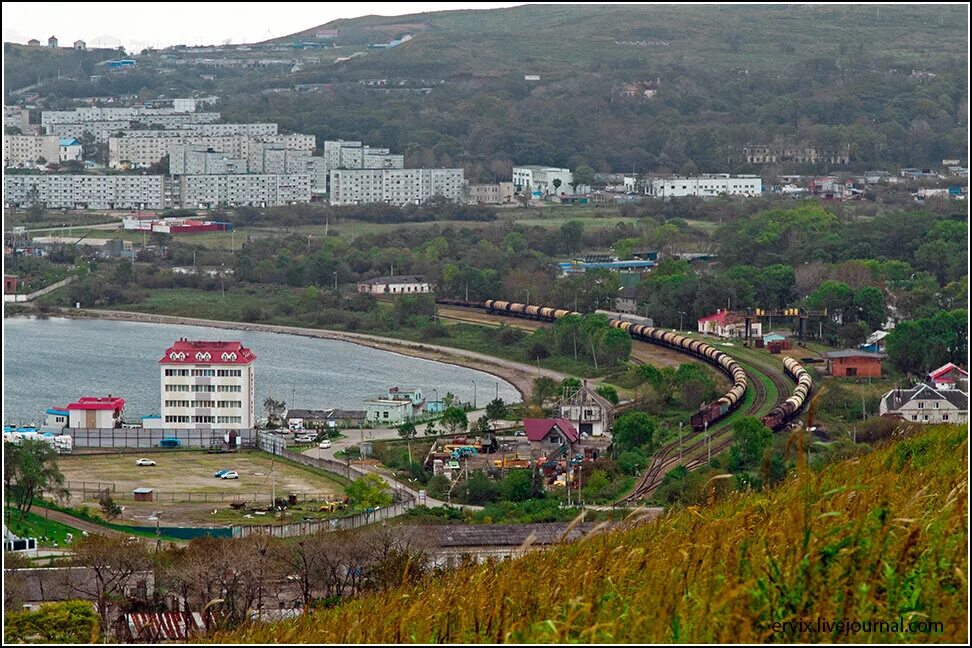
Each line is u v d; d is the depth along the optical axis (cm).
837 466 4481
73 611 5384
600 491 9356
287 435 12088
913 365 15038
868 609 2800
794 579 2877
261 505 9312
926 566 2912
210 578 5884
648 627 2870
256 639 3706
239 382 12138
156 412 13338
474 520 8306
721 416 12219
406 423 12231
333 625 3625
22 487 8644
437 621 3231
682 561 3125
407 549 5612
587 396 12294
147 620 5441
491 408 12938
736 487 7350
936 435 4347
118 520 8731
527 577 3428
